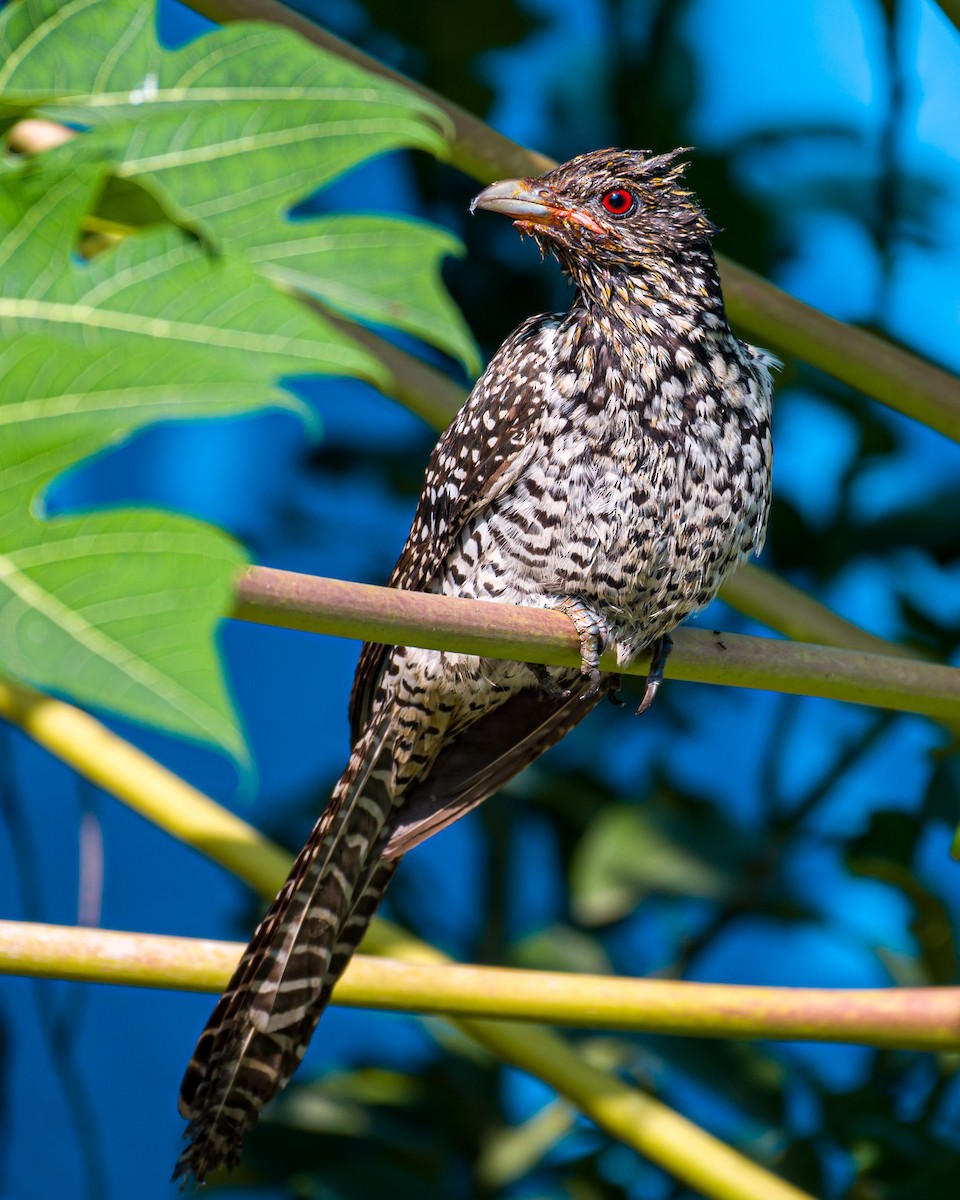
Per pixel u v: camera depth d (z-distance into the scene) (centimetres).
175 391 331
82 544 299
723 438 429
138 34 404
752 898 439
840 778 441
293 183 399
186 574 297
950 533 443
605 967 442
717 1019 412
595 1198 439
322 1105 440
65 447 323
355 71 404
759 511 431
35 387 326
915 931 438
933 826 436
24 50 404
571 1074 417
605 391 429
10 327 352
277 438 468
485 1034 417
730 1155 416
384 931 421
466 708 431
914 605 443
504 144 421
